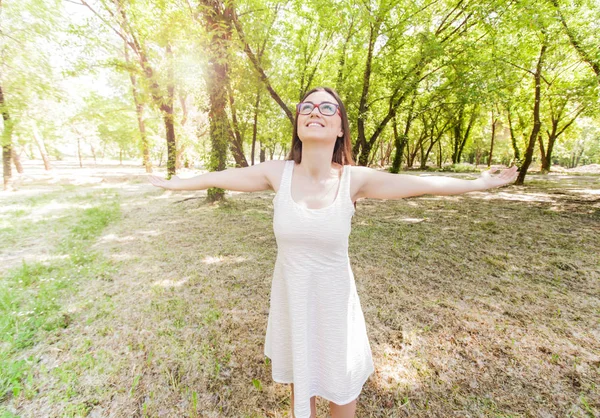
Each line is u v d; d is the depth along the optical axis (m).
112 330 2.49
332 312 1.23
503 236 5.08
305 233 1.12
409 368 2.08
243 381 1.98
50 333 2.44
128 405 1.81
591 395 1.83
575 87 6.90
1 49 10.01
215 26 5.96
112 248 4.54
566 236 5.03
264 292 3.15
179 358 2.18
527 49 9.05
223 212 6.99
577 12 7.06
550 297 3.01
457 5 7.32
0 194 10.16
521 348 2.26
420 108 9.47
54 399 1.83
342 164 1.42
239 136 10.91
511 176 1.29
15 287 3.21
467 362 2.13
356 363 1.36
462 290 3.17
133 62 8.48
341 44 9.55
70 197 9.43
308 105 1.14
